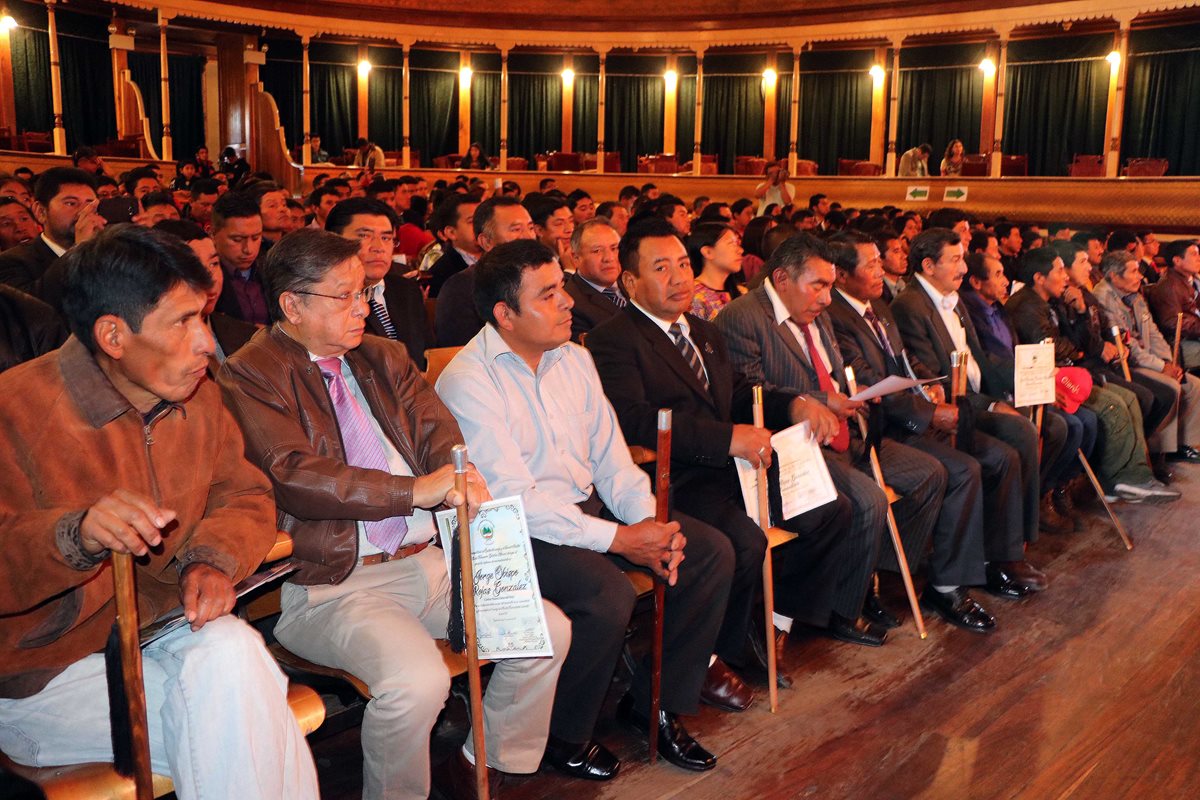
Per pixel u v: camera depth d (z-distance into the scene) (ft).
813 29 53.06
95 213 10.52
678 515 9.47
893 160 51.67
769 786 8.61
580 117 59.52
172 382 5.84
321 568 7.45
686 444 10.00
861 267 13.53
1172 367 19.71
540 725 7.97
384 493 7.06
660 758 9.04
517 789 8.46
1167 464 20.26
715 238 14.26
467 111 59.57
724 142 57.77
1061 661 11.27
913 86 52.85
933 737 9.51
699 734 9.49
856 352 13.30
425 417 8.16
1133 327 20.39
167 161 49.03
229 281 13.07
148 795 5.52
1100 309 19.20
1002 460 13.06
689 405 10.66
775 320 12.09
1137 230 43.04
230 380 7.29
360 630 7.11
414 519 7.93
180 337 5.77
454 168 55.62
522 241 8.68
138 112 52.90
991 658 11.34
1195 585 13.66
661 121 58.90
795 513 10.21
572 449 9.12
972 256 15.98
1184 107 45.19
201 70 57.41
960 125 51.78
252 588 6.16
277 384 7.36
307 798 6.08
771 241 18.71
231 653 5.72
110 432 5.91
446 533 7.14
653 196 35.81
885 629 11.90
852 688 10.52
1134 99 46.60
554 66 59.11
